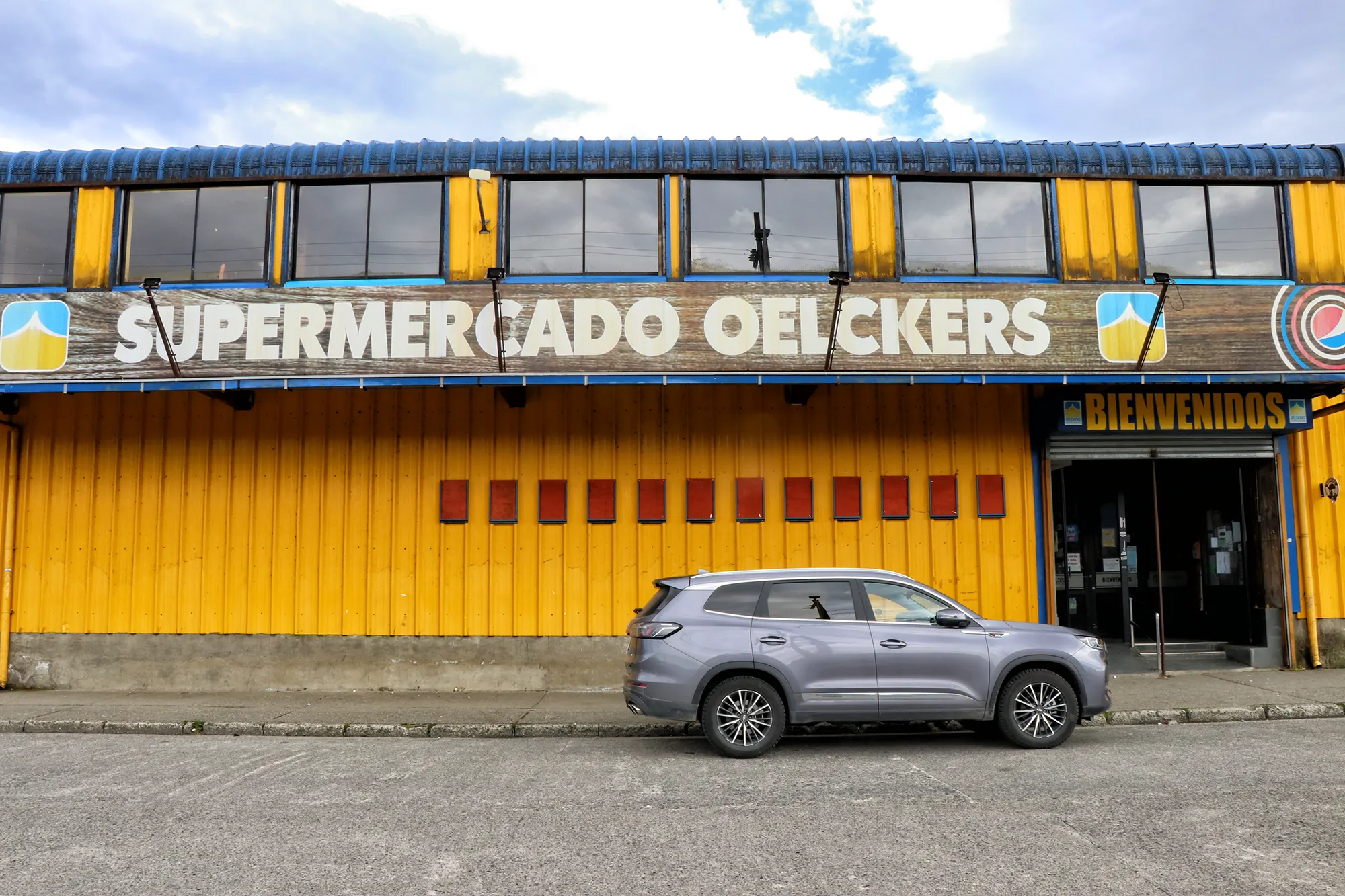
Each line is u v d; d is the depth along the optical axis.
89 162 12.65
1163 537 14.68
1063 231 12.53
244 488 12.81
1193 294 12.29
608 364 11.85
